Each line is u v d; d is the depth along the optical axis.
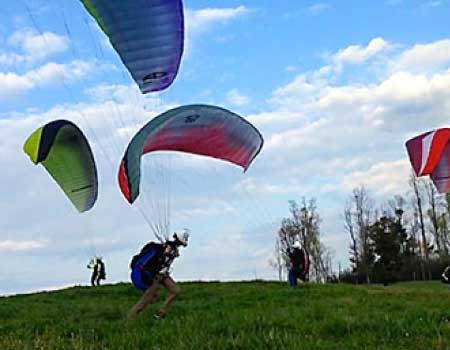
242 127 16.19
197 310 14.66
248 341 9.56
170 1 12.19
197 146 16.50
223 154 17.00
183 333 10.60
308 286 22.78
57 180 16.12
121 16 12.39
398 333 9.95
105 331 11.76
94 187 16.48
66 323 13.20
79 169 15.92
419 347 9.07
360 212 58.94
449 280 23.05
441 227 57.44
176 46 13.19
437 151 21.95
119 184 14.81
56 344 10.55
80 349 10.04
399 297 17.84
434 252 57.78
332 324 10.66
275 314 12.34
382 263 57.91
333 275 55.12
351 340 9.59
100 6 12.15
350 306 14.45
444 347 8.92
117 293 22.77
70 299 21.91
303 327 10.66
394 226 58.25
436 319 10.95
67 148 15.35
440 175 23.73
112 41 12.92
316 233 53.53
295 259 22.02
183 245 13.84
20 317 15.71
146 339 10.38
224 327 11.02
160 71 13.62
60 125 14.41
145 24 12.60
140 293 22.42
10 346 10.59
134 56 13.27
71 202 16.58
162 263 13.62
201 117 15.04
